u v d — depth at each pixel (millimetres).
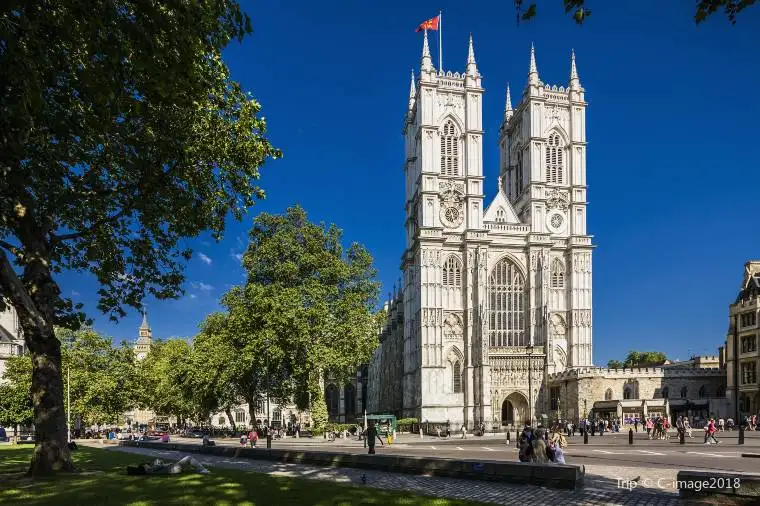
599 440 62719
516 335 115250
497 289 115812
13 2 12719
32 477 24625
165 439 68188
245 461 34062
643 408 88500
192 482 21578
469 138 117125
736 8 13500
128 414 187000
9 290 24656
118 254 32406
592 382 97250
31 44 16828
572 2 13953
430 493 20031
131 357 99000
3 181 22797
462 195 116312
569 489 20750
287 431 99625
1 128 20109
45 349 26422
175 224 32312
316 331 72375
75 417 97688
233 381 79625
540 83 120812
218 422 180125
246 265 76375
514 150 130500
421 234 111812
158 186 29172
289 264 73625
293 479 22531
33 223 26984
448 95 118312
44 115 19969
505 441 72000
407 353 121938
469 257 112438
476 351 109562
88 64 18609
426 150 114938
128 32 15219
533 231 116625
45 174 26047
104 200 30156
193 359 86188
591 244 116312
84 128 23625
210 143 30875
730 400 91438
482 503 17016
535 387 109312
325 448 58281
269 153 33469
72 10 15797
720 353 108562
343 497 17703
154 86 19797
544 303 112062
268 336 67375
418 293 113438
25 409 88500
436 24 119875
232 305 76750
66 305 29625
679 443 53938
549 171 120312
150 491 19375
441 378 108938
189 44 18109
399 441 76062
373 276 85562
